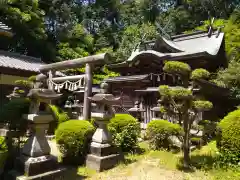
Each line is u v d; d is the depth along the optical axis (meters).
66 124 5.07
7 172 3.83
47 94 4.04
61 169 4.13
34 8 16.72
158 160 5.35
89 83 6.82
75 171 4.47
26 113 4.34
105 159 4.67
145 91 10.78
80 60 7.24
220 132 4.96
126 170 4.63
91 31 29.52
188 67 4.72
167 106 5.12
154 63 12.00
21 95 7.10
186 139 4.83
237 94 10.88
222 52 13.30
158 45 13.03
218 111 10.96
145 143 7.05
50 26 21.95
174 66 4.63
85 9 29.58
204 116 9.00
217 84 11.02
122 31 27.81
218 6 25.95
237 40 15.59
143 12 29.33
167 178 4.18
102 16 31.33
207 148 6.24
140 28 25.20
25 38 17.00
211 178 4.17
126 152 5.98
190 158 5.31
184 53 10.94
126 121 6.21
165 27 24.81
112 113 5.18
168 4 30.83
